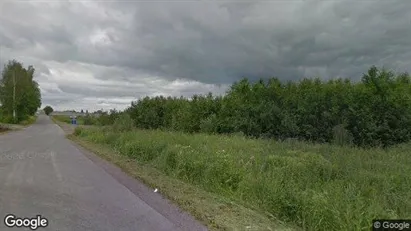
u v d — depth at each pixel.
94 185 7.38
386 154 11.72
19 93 57.97
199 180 8.30
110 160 11.86
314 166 8.69
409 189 6.34
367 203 5.42
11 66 57.94
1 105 57.44
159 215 5.24
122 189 7.05
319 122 19.95
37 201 5.85
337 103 19.72
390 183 6.86
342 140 17.06
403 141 17.53
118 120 25.34
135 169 9.80
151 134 16.72
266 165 8.93
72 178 8.12
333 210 4.93
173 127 27.94
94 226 4.64
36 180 7.72
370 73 19.38
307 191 6.21
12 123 53.59
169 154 10.41
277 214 5.74
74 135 27.44
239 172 7.86
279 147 13.62
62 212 5.24
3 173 8.52
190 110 27.23
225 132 23.70
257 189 6.69
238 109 24.05
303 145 15.03
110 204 5.82
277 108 21.81
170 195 6.54
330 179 7.70
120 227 4.63
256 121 22.38
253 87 26.03
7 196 6.11
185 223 4.88
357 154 11.59
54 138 23.95
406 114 17.97
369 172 8.01
